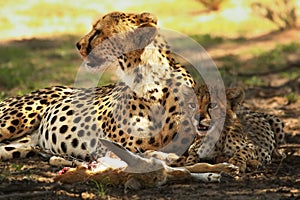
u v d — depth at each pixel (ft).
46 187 32.22
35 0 155.12
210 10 146.92
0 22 133.08
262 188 32.99
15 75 78.79
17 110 42.55
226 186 33.22
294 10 124.98
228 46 108.68
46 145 41.39
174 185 33.27
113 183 32.73
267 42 111.96
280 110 60.03
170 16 142.10
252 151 37.78
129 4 154.71
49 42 114.52
